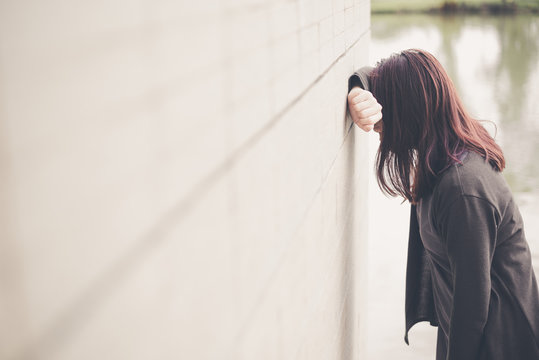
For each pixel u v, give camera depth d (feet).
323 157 3.52
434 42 51.75
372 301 11.81
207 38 1.49
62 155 0.88
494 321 4.58
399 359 9.62
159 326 1.18
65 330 0.88
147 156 1.13
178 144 1.29
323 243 3.58
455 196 4.26
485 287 4.28
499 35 54.90
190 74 1.36
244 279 1.84
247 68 1.88
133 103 1.08
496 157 4.47
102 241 0.97
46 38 0.85
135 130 1.09
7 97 0.78
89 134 0.94
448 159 4.40
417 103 4.53
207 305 1.48
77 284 0.91
